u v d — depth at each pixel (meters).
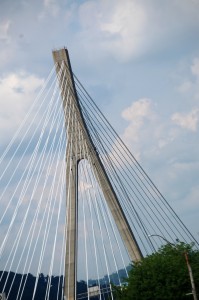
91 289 81.25
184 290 66.38
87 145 88.56
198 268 68.19
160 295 66.31
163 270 67.88
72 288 83.25
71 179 88.25
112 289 74.06
